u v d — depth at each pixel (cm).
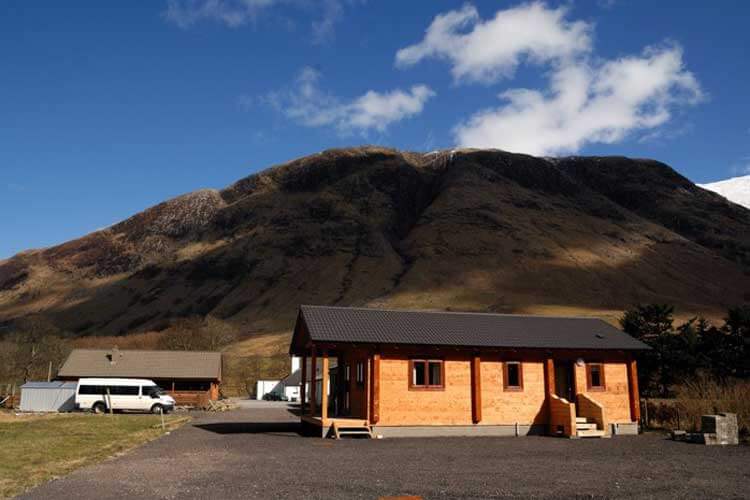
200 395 5547
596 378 2795
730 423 2256
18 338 10125
